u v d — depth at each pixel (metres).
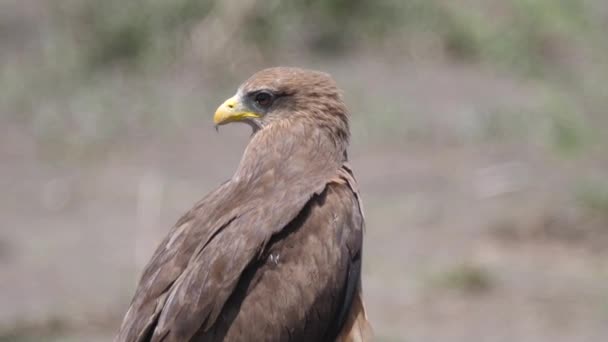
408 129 17.91
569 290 13.21
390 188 16.02
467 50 21.25
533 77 20.39
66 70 20.20
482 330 12.39
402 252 14.16
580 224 14.60
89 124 18.31
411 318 12.62
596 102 19.14
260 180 8.05
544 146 17.45
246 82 8.43
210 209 7.94
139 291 7.71
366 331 8.00
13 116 18.75
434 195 15.73
